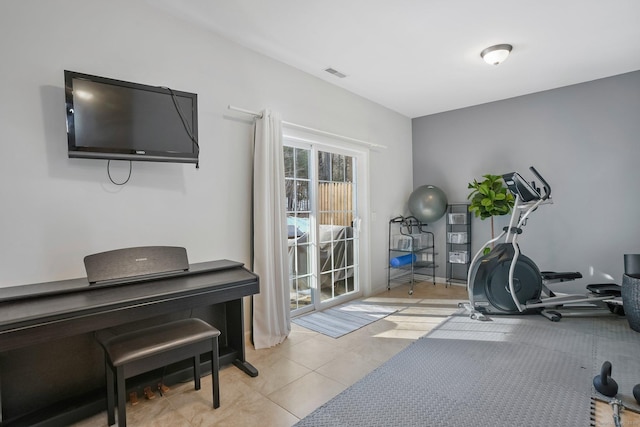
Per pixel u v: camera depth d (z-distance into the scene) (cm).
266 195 285
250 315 293
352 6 238
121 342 179
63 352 196
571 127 403
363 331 313
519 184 322
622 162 373
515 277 349
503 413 184
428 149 524
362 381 222
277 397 205
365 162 438
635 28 271
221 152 277
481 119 471
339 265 411
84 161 208
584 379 218
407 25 264
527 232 438
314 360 255
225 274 230
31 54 190
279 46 297
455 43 294
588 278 395
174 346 181
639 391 188
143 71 233
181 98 231
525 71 359
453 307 384
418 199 473
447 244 505
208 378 230
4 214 182
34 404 186
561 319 335
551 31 275
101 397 197
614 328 308
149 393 204
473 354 259
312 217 372
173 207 248
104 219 216
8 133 183
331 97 385
